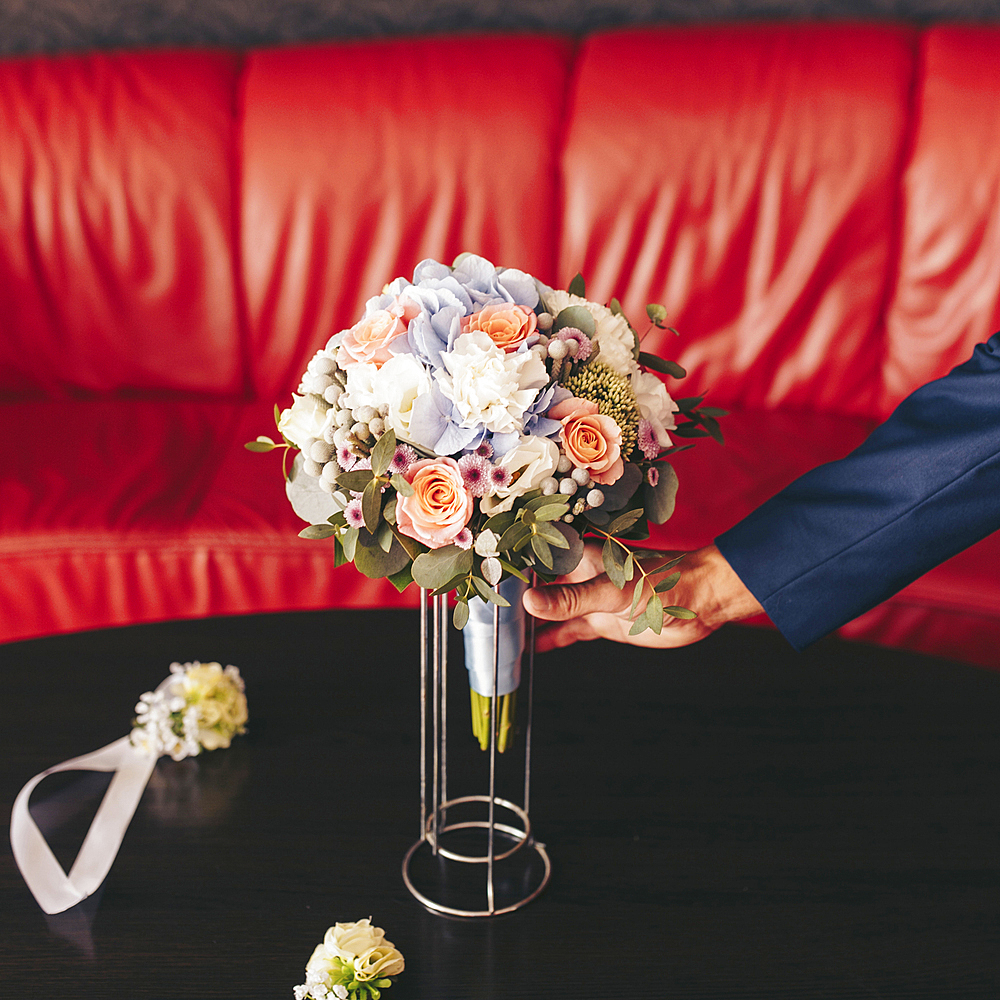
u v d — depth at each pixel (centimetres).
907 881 76
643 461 70
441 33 231
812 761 90
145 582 161
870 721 96
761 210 199
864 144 194
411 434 62
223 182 213
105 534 159
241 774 90
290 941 72
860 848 80
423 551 65
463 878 78
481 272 71
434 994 67
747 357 203
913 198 195
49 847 81
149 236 214
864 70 195
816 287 200
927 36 199
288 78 211
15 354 220
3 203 213
